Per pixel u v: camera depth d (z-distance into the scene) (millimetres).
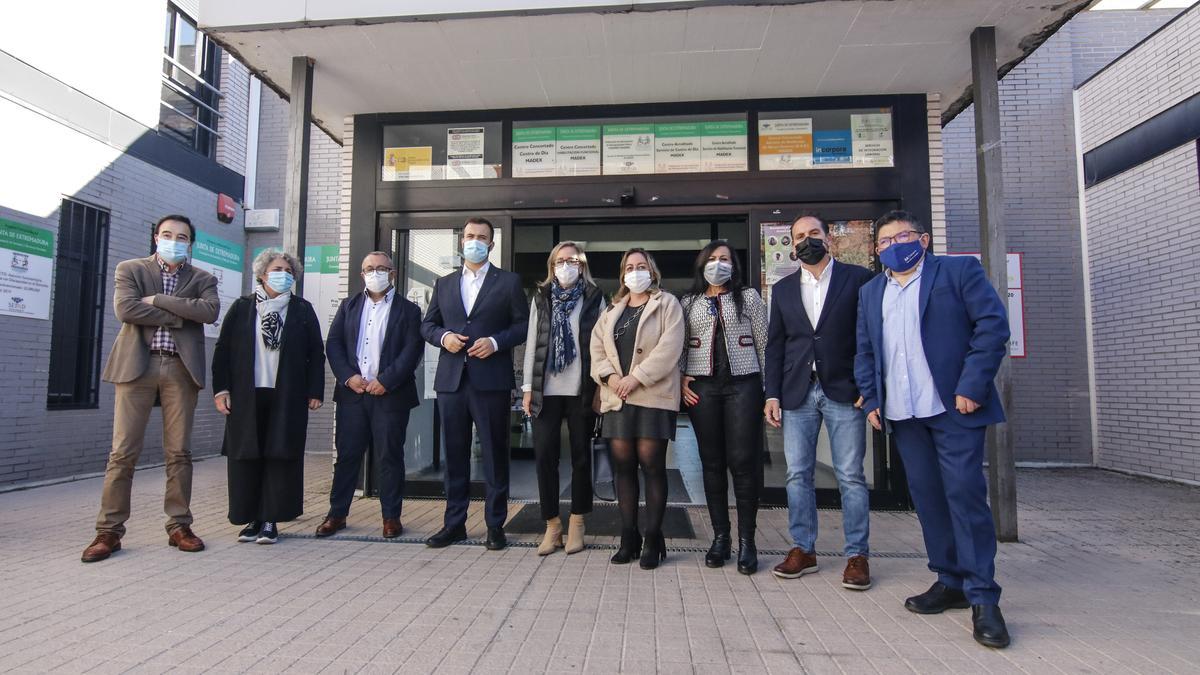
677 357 3266
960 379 2539
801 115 5109
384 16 4008
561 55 4449
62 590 2926
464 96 5082
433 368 5410
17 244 5492
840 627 2562
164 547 3684
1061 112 7379
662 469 3352
